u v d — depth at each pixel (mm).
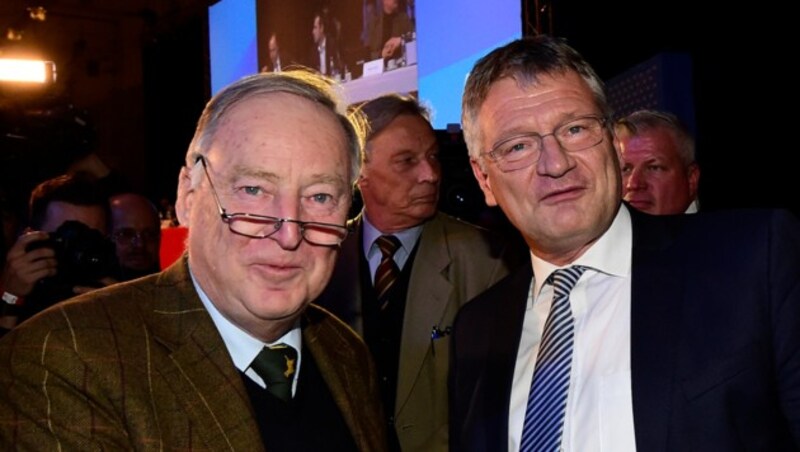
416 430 2027
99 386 1106
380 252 2277
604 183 1407
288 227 1184
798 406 1224
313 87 1277
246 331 1293
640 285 1387
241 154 1187
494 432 1482
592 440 1315
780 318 1255
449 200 2732
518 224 1483
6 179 3107
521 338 1556
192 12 9930
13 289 1849
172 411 1146
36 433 1052
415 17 5211
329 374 1438
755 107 3689
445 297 2111
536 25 4281
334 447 1355
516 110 1422
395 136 2148
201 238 1229
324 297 2248
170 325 1233
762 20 3660
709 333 1286
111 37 10938
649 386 1290
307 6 6746
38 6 10094
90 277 1903
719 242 1370
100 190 2377
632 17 4449
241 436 1181
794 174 3529
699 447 1233
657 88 3014
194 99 9781
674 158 2307
